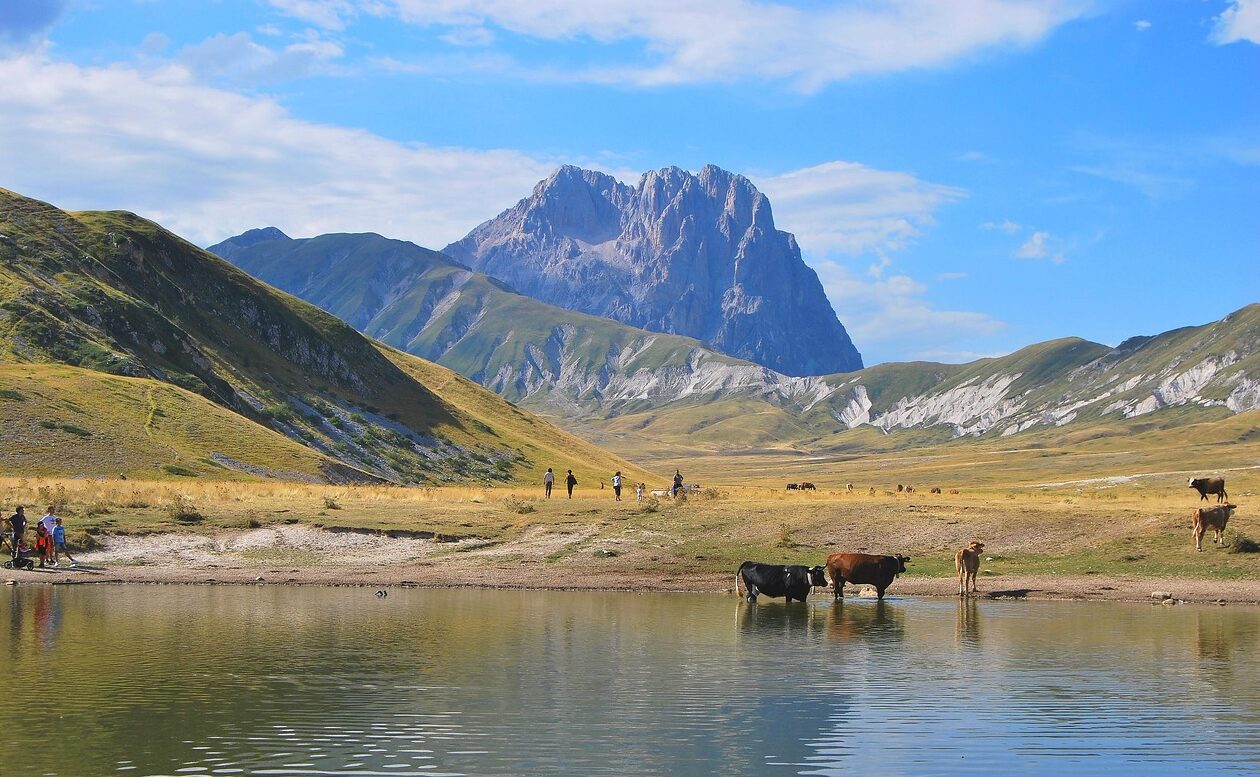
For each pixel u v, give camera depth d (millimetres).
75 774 17484
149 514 59312
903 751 19266
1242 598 40875
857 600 41750
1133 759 18812
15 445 91438
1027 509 58375
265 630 32344
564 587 45531
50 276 140375
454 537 56188
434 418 177125
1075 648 29719
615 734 20250
